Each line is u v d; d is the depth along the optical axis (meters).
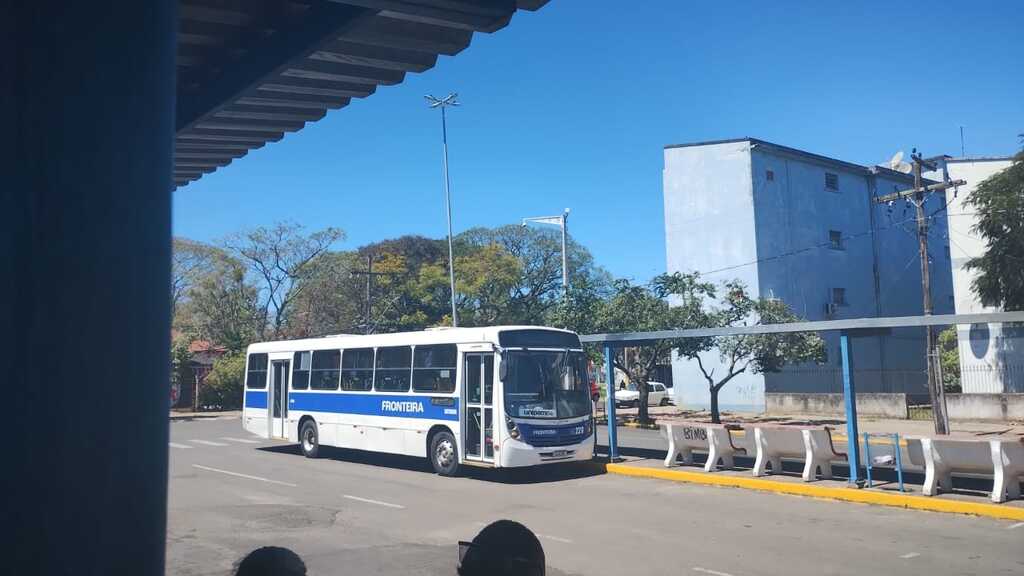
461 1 2.57
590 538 10.48
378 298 50.50
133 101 1.47
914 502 12.41
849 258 41.50
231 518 12.06
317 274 49.34
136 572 1.38
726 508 12.70
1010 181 27.33
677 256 39.88
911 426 28.72
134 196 1.45
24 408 1.28
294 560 1.92
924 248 25.91
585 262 55.09
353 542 10.41
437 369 17.19
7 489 1.26
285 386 21.91
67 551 1.30
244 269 49.12
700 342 30.08
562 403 16.34
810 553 9.52
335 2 2.67
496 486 15.33
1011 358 31.94
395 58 3.31
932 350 25.31
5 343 1.28
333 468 18.36
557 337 16.75
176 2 1.61
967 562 9.02
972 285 28.84
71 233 1.36
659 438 25.23
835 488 13.53
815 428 14.46
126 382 1.40
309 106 3.87
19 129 1.34
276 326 48.84
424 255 58.59
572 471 17.41
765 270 37.84
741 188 38.19
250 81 3.11
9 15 1.35
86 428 1.33
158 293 1.49
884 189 44.09
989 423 29.55
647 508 12.77
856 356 40.44
